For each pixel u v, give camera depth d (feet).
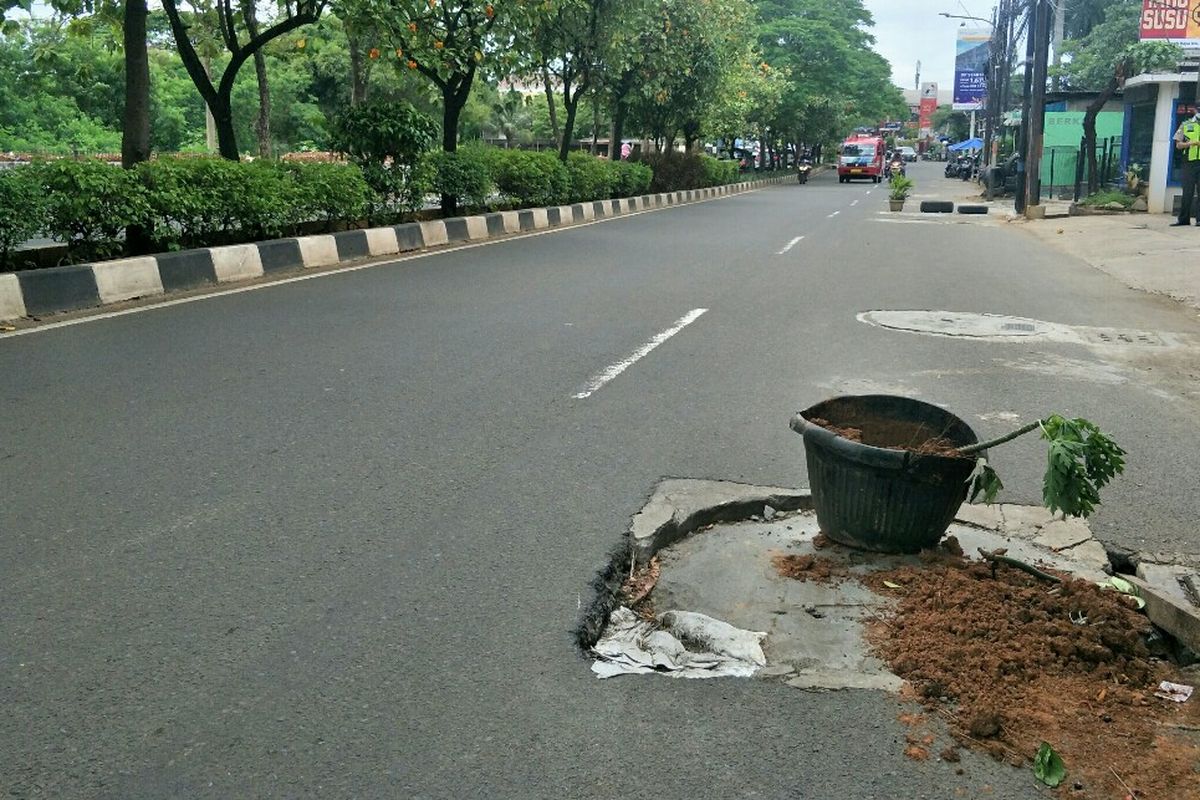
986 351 26.63
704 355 25.00
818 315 31.45
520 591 11.96
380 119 45.73
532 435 17.92
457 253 45.88
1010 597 11.78
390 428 18.08
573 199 74.79
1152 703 10.04
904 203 101.96
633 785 8.57
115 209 31.22
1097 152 105.81
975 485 12.15
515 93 63.41
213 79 119.44
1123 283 42.83
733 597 12.18
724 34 102.63
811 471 13.37
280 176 38.96
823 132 206.90
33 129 103.96
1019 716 9.66
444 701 9.71
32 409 18.65
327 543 13.12
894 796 8.51
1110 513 14.94
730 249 51.06
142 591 11.71
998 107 147.13
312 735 9.13
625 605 12.11
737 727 9.44
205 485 15.05
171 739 9.01
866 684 10.21
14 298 27.09
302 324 27.37
